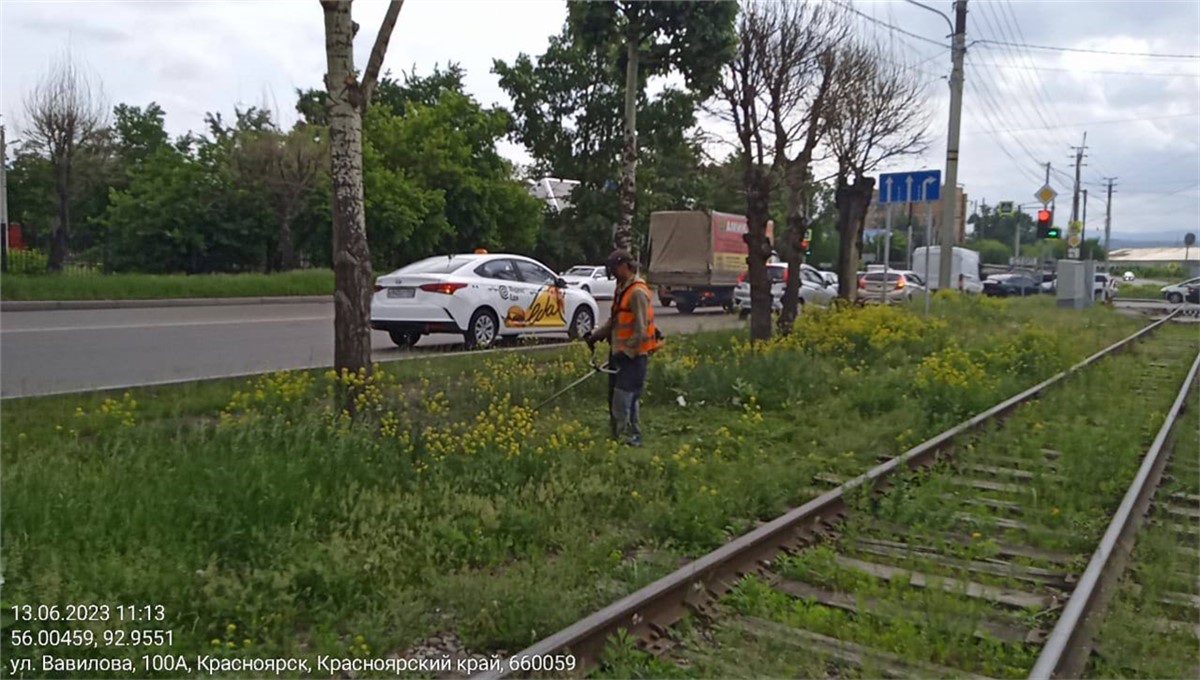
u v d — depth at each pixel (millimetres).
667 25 14023
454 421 9164
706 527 6520
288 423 8383
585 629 4484
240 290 29078
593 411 10766
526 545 6195
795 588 5688
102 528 5512
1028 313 28531
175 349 15078
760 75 15492
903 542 6578
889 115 21625
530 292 17484
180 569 5117
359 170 9109
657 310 34344
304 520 6031
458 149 42906
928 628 4902
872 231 81625
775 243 36281
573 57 46406
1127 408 11625
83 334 16625
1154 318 35000
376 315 16141
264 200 38062
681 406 11289
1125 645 4809
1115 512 7145
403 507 6469
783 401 11570
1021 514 7285
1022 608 5359
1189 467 8805
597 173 48375
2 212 27359
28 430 8156
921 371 13391
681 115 35688
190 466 6668
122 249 38312
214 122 39750
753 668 4492
